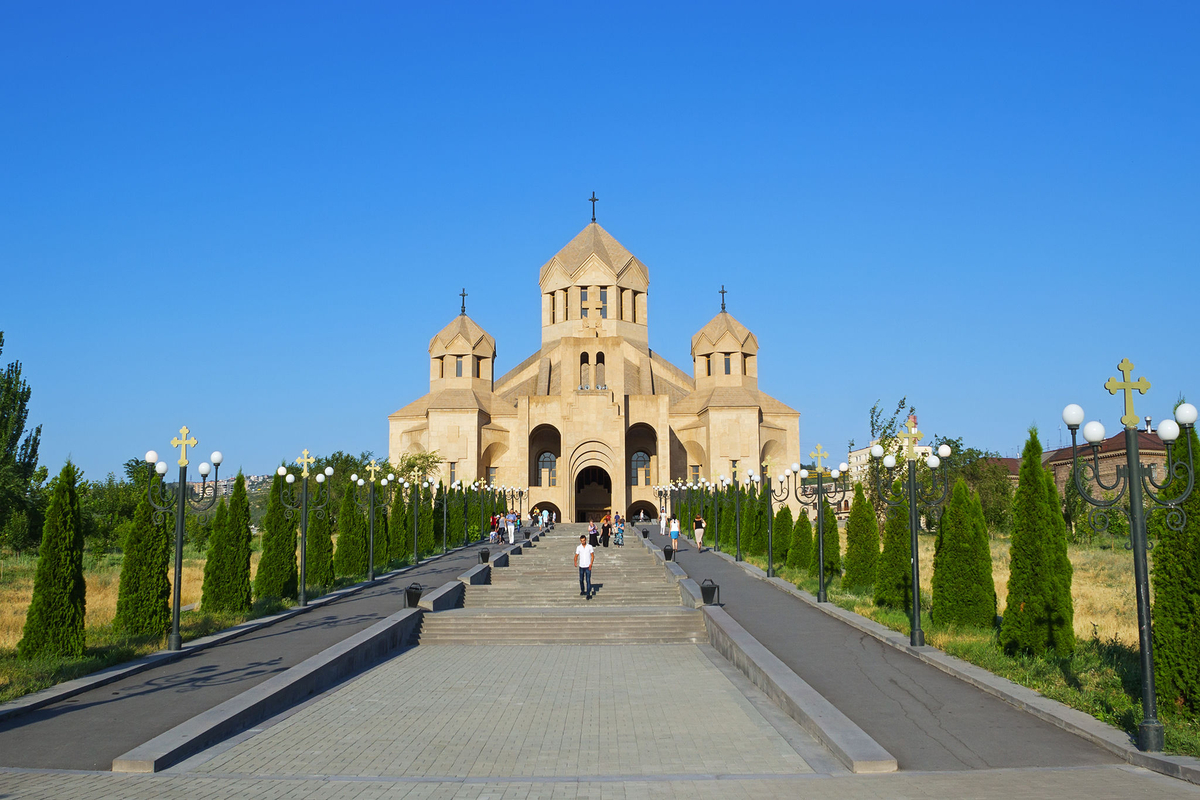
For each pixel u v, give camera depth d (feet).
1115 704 36.58
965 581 56.34
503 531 175.52
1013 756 31.32
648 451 253.03
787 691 39.78
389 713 40.98
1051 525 48.24
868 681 44.09
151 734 36.19
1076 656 47.21
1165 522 36.78
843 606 69.56
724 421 232.12
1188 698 34.78
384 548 112.88
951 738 33.76
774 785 28.55
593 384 231.91
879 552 74.02
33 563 129.80
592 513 258.16
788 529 112.27
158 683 46.11
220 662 51.93
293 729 37.73
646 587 86.99
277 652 55.06
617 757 33.06
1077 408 34.71
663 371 268.00
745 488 144.25
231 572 69.87
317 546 88.22
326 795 28.30
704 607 69.15
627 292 264.11
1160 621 36.27
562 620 68.33
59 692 42.29
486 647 63.93
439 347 241.76
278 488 78.84
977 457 185.68
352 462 272.51
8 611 77.41
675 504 221.46
